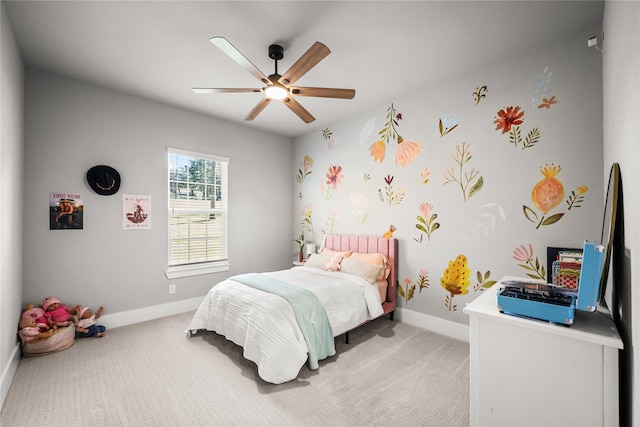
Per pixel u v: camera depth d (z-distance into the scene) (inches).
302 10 77.7
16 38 89.0
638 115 36.3
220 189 163.6
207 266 154.8
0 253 72.1
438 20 81.7
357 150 154.6
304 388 81.1
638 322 35.7
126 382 83.5
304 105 143.2
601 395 41.9
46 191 109.2
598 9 76.9
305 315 94.0
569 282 73.7
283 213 191.6
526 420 47.8
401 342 111.6
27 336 95.3
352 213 157.1
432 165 123.1
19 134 96.0
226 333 103.0
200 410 71.7
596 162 85.2
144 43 92.5
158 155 138.0
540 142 95.3
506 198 102.6
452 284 116.9
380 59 102.1
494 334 50.8
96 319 119.3
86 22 82.3
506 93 102.5
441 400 76.2
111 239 124.6
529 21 82.3
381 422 68.1
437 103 121.4
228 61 103.0
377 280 130.8
